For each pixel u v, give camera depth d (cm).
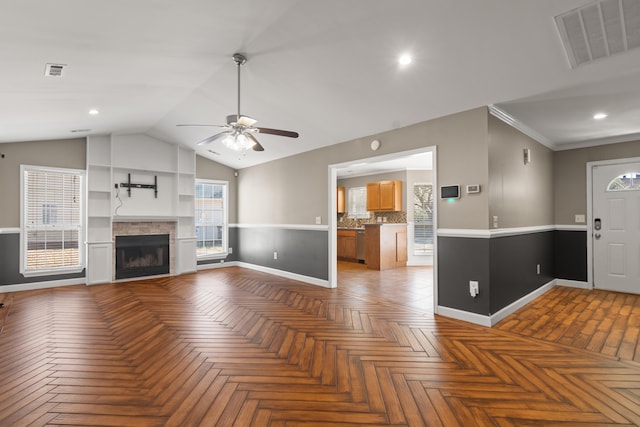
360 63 310
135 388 217
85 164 554
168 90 398
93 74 307
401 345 286
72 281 539
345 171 798
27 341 297
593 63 263
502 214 367
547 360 256
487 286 336
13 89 307
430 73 309
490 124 346
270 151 598
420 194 750
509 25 239
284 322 348
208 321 352
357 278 591
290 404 199
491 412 190
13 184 492
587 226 499
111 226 559
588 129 430
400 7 238
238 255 747
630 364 248
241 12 242
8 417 185
